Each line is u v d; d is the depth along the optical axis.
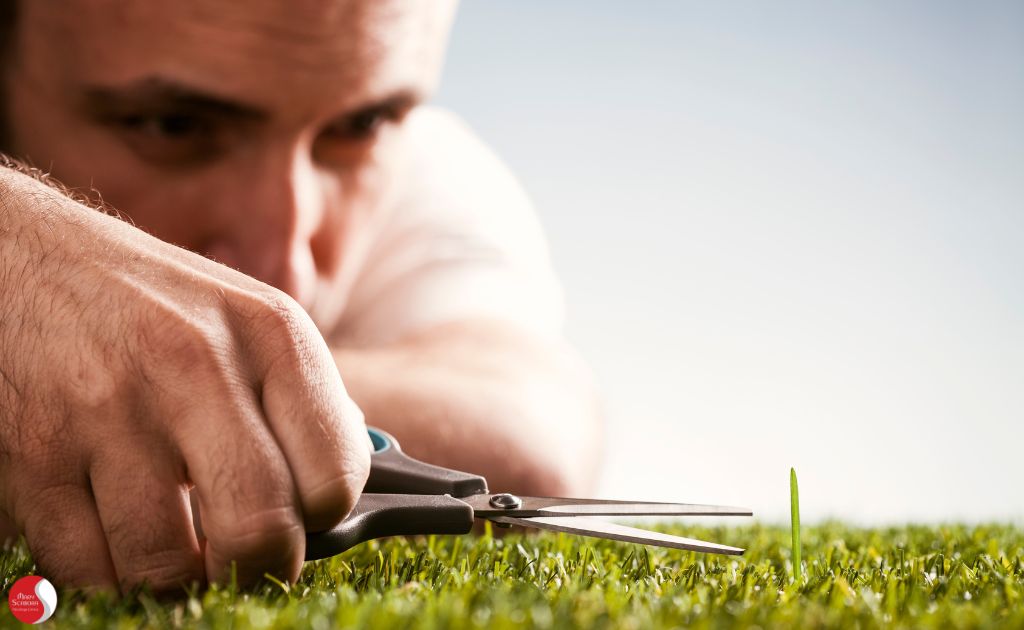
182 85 0.93
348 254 1.07
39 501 0.64
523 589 0.67
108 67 0.93
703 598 0.66
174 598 0.63
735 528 1.04
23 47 0.96
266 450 0.62
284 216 0.98
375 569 0.72
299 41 0.94
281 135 0.97
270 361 0.64
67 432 0.63
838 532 1.00
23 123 0.98
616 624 0.62
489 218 1.26
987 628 0.62
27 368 0.64
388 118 1.04
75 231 0.65
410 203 1.19
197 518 0.73
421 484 0.74
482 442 0.97
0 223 0.65
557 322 1.25
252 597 0.64
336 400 0.64
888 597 0.66
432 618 0.61
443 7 1.05
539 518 0.73
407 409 0.97
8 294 0.64
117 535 0.63
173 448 0.63
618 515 0.73
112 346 0.63
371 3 0.96
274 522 0.62
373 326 1.13
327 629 0.61
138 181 0.97
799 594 0.68
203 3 0.92
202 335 0.63
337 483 0.63
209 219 0.98
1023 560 0.79
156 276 0.64
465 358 1.05
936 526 1.05
